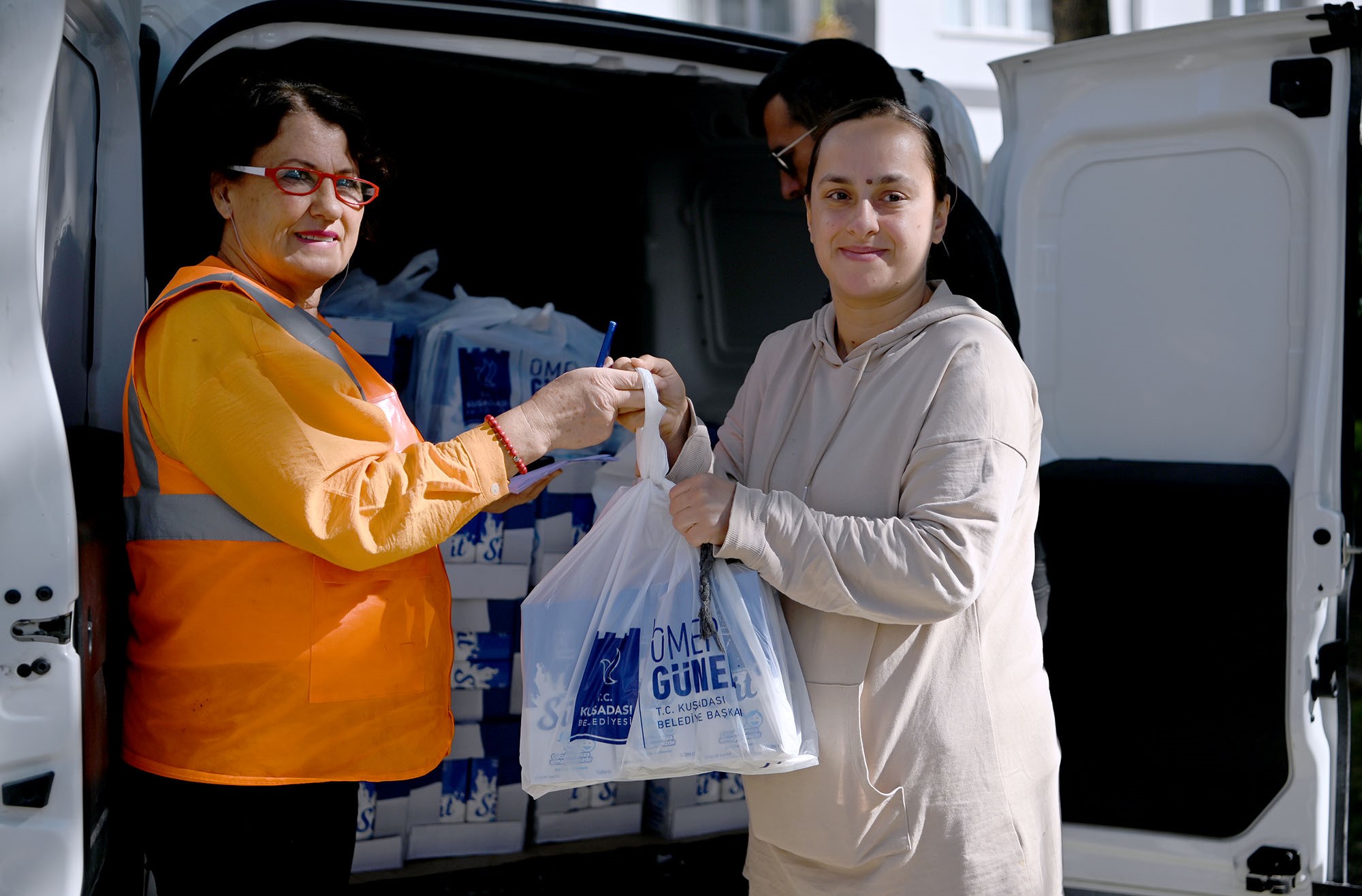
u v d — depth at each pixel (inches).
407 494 63.3
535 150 127.0
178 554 64.7
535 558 106.5
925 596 61.2
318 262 70.7
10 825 58.5
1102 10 207.6
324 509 61.9
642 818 112.0
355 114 71.2
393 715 67.2
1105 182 106.0
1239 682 98.0
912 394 64.8
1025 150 108.4
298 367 63.5
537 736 64.2
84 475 67.6
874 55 91.8
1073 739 103.3
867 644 64.5
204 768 64.1
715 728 62.8
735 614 64.1
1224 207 101.5
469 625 103.1
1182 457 103.9
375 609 66.6
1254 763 97.7
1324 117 97.0
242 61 89.1
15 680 58.4
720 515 63.4
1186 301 103.3
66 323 70.0
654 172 131.7
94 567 64.2
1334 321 96.8
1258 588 97.5
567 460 72.4
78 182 71.5
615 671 64.1
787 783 66.6
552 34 99.8
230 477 62.3
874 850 64.6
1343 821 99.0
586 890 101.3
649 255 134.0
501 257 130.4
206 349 63.3
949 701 64.6
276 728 64.2
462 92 116.8
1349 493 97.3
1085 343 107.2
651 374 73.7
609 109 123.3
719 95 121.4
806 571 62.2
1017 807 66.2
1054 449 108.3
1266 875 97.0
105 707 67.8
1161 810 100.5
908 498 63.8
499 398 106.2
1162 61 102.7
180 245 83.9
